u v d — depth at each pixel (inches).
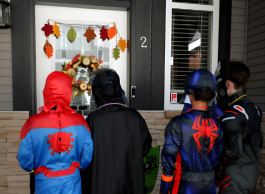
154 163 72.4
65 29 109.2
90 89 110.3
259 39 111.3
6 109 101.3
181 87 120.8
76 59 109.1
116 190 54.3
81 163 56.7
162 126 110.7
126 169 56.2
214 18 118.3
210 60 120.3
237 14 119.6
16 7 98.2
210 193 52.5
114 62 114.8
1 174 98.6
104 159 55.4
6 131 98.3
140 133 60.2
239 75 64.3
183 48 121.0
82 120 56.9
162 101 114.5
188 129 52.4
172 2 113.6
